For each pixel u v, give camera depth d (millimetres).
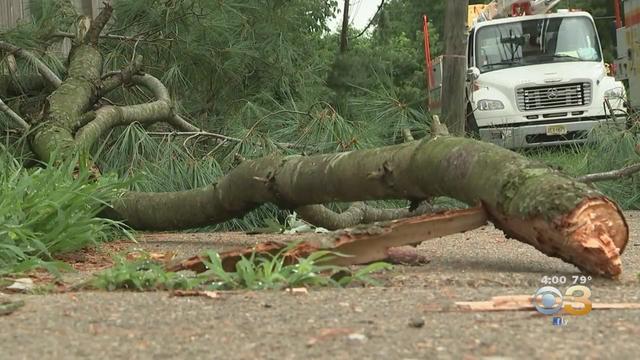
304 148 11883
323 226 10516
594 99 19750
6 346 3934
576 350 3695
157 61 14008
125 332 4172
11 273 6410
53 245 7422
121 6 13773
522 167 5988
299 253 5988
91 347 3891
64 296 5270
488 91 19797
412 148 6918
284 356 3680
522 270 6488
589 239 5559
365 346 3816
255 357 3672
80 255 7867
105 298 5113
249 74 14883
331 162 7664
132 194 9727
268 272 5570
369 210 10977
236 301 4902
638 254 7699
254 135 11789
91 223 8070
